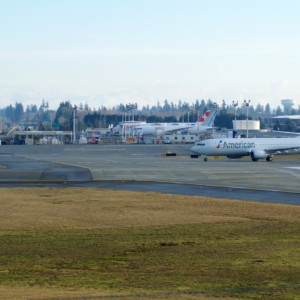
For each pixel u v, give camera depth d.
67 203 78.44
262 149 191.12
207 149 187.38
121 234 55.16
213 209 72.88
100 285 35.44
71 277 38.06
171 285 35.22
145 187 100.88
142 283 35.91
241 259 43.41
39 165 157.62
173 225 60.47
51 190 95.62
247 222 62.31
